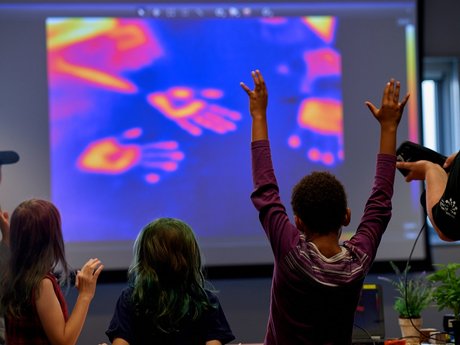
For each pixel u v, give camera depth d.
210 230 6.07
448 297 3.59
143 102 6.04
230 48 6.12
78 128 5.97
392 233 6.18
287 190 6.11
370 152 6.20
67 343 2.75
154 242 2.60
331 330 2.17
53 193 5.94
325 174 2.27
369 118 6.21
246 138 6.12
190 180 6.07
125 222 5.99
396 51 6.23
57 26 5.97
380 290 3.93
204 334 2.61
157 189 6.04
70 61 5.98
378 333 3.89
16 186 5.90
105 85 6.01
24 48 5.94
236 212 6.09
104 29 6.02
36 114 5.94
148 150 6.04
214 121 6.10
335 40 6.20
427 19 6.43
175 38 6.08
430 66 6.58
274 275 2.23
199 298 2.60
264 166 2.27
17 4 5.93
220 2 6.12
